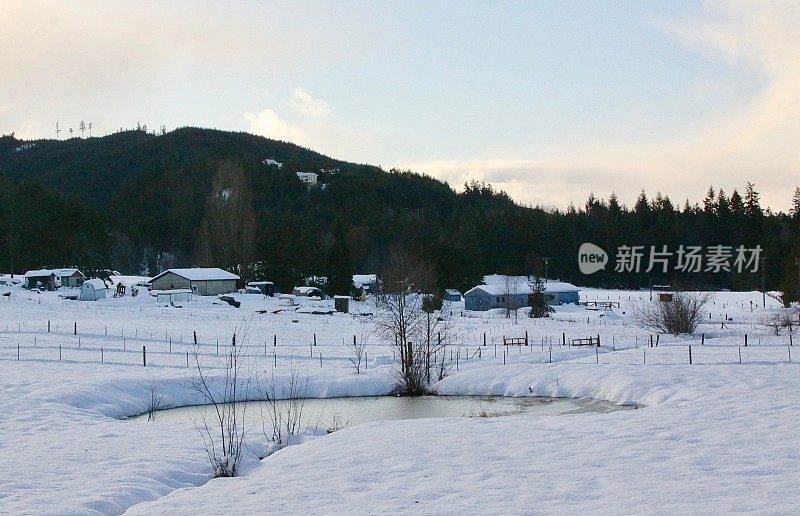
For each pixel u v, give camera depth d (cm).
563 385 4028
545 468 1753
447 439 2236
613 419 2577
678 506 1345
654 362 4588
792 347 5253
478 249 13725
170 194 19400
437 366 4581
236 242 11419
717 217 16100
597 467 1741
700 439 2069
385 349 5469
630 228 16238
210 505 1521
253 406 3788
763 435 2091
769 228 15812
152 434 2581
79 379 3825
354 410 3641
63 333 6075
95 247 13212
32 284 10956
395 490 1587
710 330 6894
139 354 5028
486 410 3553
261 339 6175
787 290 9125
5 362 4484
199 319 7606
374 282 11962
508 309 8988
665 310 7000
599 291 14512
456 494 1522
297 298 10156
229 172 12138
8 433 2566
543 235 16175
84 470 1962
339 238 11006
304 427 2842
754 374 3712
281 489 1656
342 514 1395
